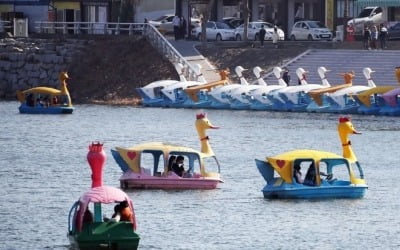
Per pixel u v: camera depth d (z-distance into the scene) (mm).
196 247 111312
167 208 128375
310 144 184125
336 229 118875
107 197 106312
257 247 111625
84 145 186000
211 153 145250
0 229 118625
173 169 139750
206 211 126938
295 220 122688
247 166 159875
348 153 137500
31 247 111000
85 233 104688
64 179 149125
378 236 116125
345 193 133250
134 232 105750
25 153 175375
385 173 153250
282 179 132375
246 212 126250
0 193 138625
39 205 131125
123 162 139500
